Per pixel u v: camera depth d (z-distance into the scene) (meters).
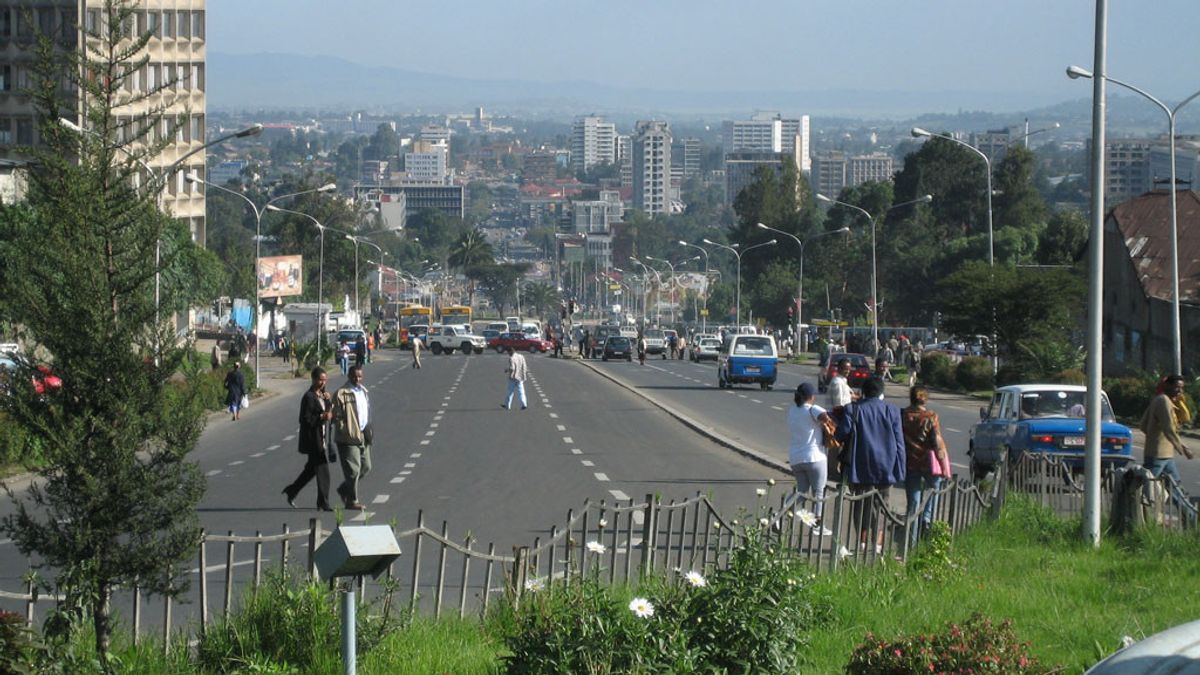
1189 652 5.63
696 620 8.97
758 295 130.25
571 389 51.66
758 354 54.00
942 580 13.28
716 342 85.50
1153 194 57.50
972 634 9.12
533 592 10.20
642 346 78.88
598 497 20.91
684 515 12.77
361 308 134.38
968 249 110.69
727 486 22.47
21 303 8.73
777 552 9.98
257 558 9.97
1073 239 99.50
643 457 27.30
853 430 16.22
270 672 8.91
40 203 8.98
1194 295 50.41
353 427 19.64
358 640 9.39
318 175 135.38
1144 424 18.88
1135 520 16.22
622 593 11.30
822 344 87.12
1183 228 55.22
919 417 16.89
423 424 35.59
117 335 8.82
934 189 127.75
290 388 54.53
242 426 36.88
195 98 83.50
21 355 8.90
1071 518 17.45
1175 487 17.28
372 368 69.50
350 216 135.50
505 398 44.41
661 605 9.08
